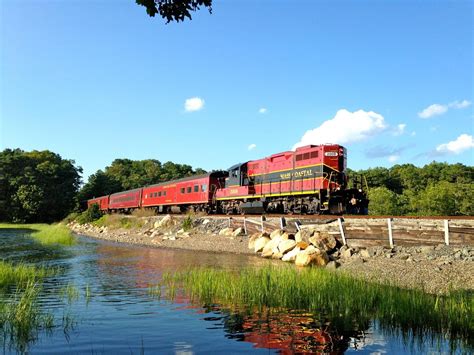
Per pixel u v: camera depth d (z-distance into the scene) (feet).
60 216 283.59
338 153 83.82
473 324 28.17
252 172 108.88
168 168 444.55
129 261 67.15
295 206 90.63
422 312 30.53
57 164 305.94
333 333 26.99
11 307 31.76
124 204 201.87
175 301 36.37
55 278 49.93
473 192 169.27
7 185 271.08
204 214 119.65
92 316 31.04
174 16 20.54
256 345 24.54
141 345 24.31
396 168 312.71
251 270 49.16
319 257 57.77
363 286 38.09
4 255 77.66
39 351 23.07
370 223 61.16
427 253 51.06
